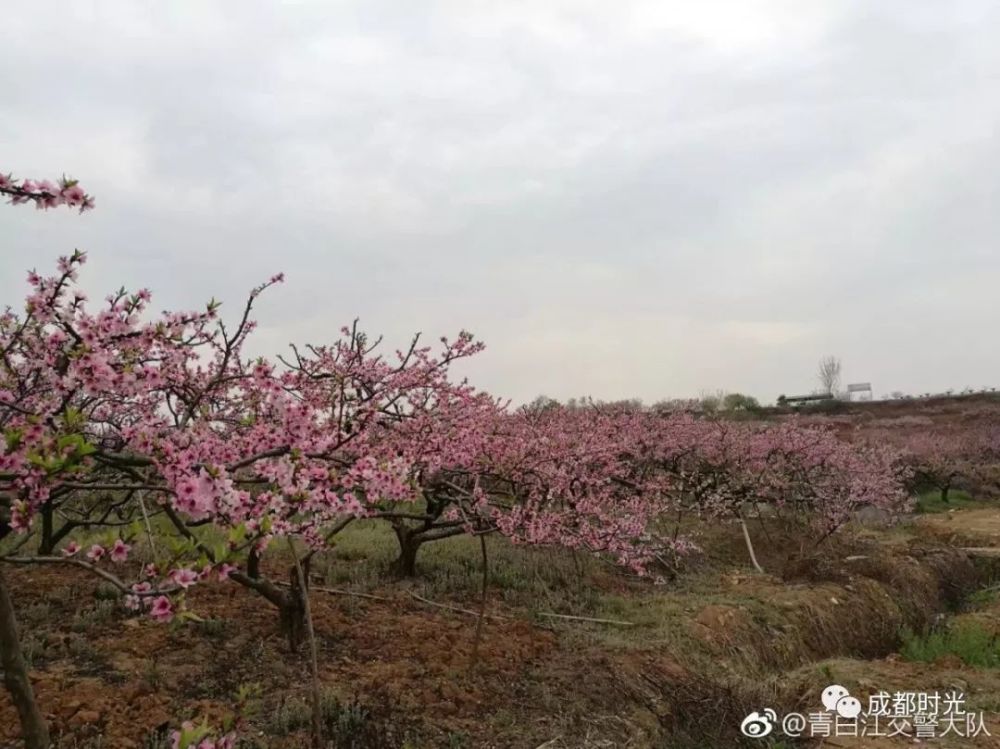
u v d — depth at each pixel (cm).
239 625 586
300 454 366
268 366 396
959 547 1404
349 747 427
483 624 665
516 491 774
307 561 549
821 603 899
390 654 568
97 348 320
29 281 349
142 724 416
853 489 1359
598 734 502
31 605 592
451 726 477
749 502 1299
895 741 549
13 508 254
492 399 835
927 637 891
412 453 612
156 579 271
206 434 427
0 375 384
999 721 582
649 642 684
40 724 275
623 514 895
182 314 421
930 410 4172
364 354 658
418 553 893
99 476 422
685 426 1433
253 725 438
